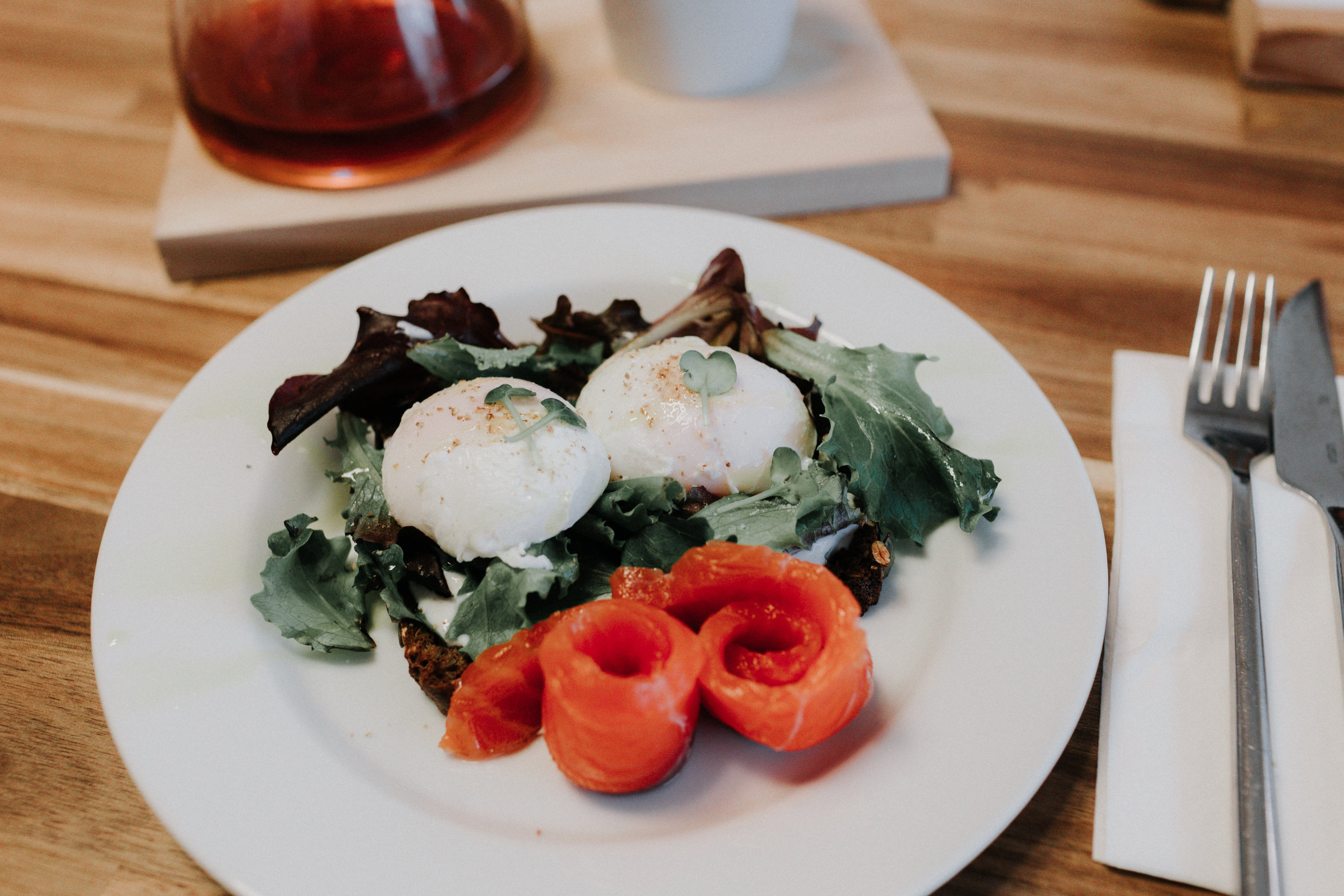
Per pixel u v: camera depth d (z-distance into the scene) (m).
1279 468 0.38
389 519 0.37
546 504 0.35
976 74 0.57
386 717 0.34
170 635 0.34
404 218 0.48
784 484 0.36
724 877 0.30
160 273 0.49
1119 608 0.36
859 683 0.32
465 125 0.49
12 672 0.36
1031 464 0.37
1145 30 0.60
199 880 0.32
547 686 0.31
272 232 0.48
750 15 0.50
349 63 0.45
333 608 0.35
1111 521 0.39
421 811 0.31
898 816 0.30
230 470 0.38
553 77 0.55
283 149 0.47
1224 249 0.48
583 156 0.50
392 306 0.42
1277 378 0.41
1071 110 0.55
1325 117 0.54
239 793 0.31
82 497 0.40
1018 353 0.45
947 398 0.39
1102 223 0.50
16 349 0.45
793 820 0.31
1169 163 0.52
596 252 0.44
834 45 0.56
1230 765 0.33
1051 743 0.31
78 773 0.34
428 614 0.35
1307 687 0.34
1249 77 0.56
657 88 0.53
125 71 0.58
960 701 0.32
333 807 0.31
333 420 0.40
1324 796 0.32
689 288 0.43
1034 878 0.32
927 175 0.50
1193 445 0.40
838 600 0.32
